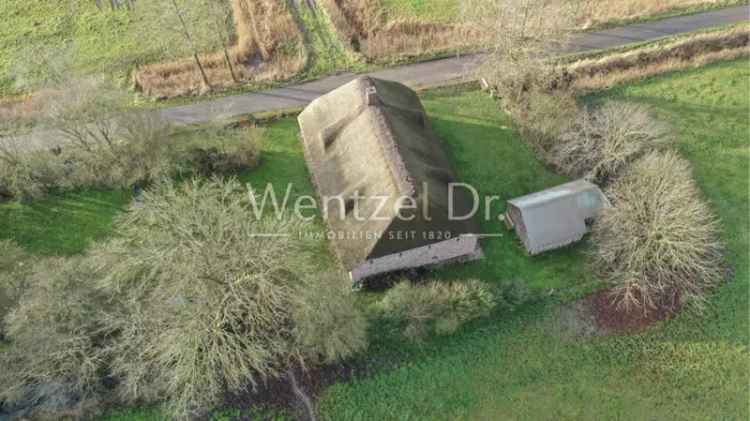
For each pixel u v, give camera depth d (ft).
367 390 114.73
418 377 116.37
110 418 110.93
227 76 173.78
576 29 179.32
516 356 119.14
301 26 187.62
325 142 135.74
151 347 107.55
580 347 120.37
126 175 142.82
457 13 193.57
